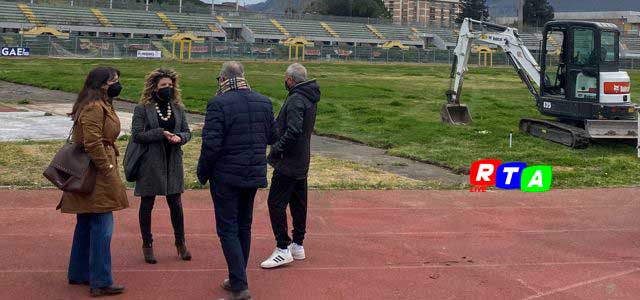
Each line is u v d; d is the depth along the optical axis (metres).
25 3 73.00
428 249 7.96
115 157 6.17
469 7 127.25
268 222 9.04
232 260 5.97
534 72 19.22
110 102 6.07
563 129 17.00
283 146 6.83
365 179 12.30
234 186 5.95
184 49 62.28
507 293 6.48
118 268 6.95
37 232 8.26
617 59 16.94
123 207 6.13
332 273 6.97
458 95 21.16
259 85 32.94
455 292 6.48
